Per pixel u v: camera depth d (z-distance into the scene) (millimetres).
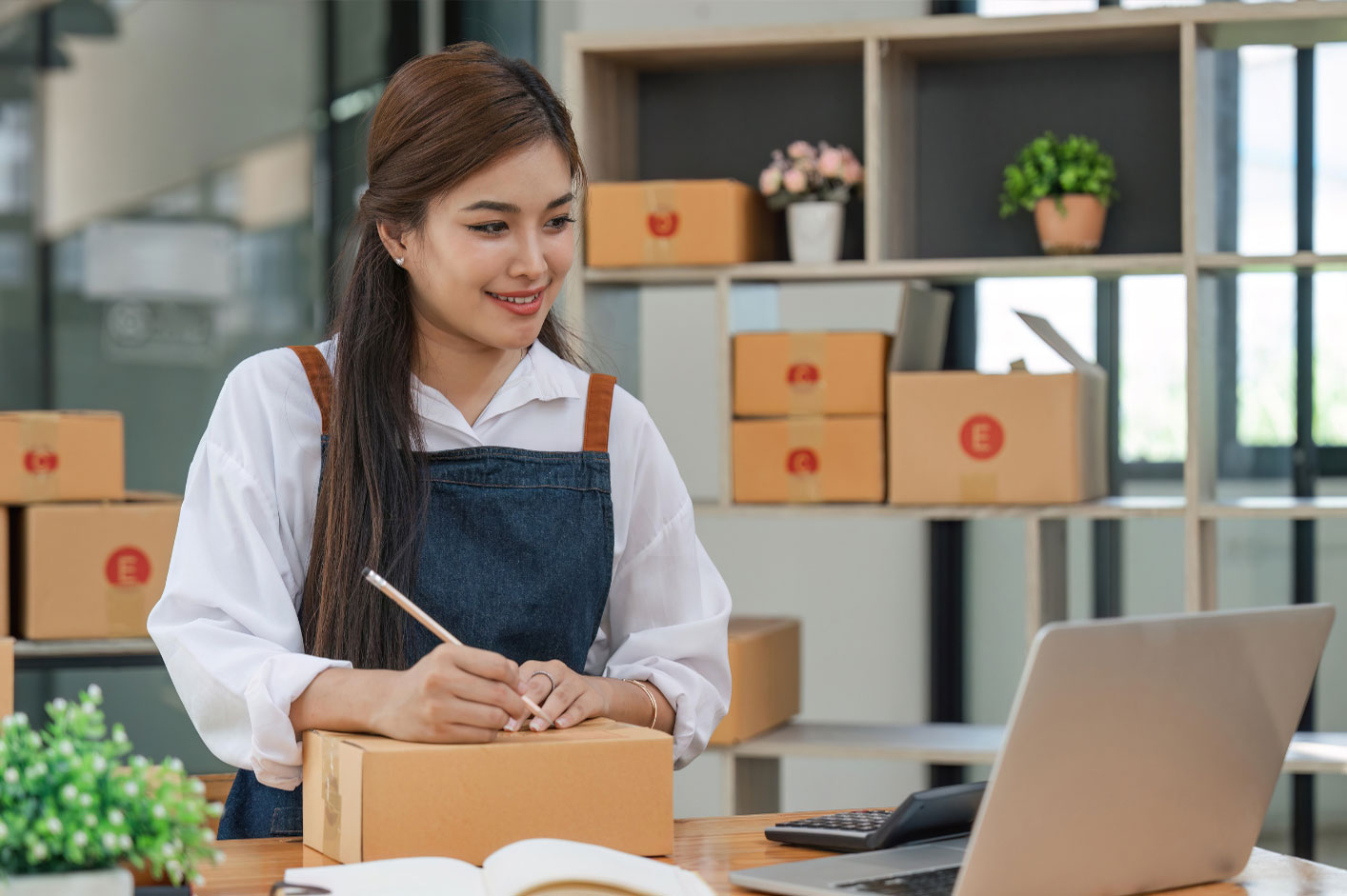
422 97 1768
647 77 4203
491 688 1494
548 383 1946
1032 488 3535
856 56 4004
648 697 1810
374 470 1799
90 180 4469
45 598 3699
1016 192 3771
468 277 1755
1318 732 4281
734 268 3740
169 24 4531
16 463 3699
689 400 4766
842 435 3654
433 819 1430
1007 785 1261
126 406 4496
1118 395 4453
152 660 3795
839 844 1553
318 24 4668
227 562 1783
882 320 4613
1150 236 3889
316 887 1284
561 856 1307
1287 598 4336
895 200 3891
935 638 4613
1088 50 3887
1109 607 4473
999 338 4523
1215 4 3525
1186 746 1395
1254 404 4352
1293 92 4262
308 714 1599
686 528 2021
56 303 4441
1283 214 4281
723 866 1495
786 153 4105
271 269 4625
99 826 1172
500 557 1841
